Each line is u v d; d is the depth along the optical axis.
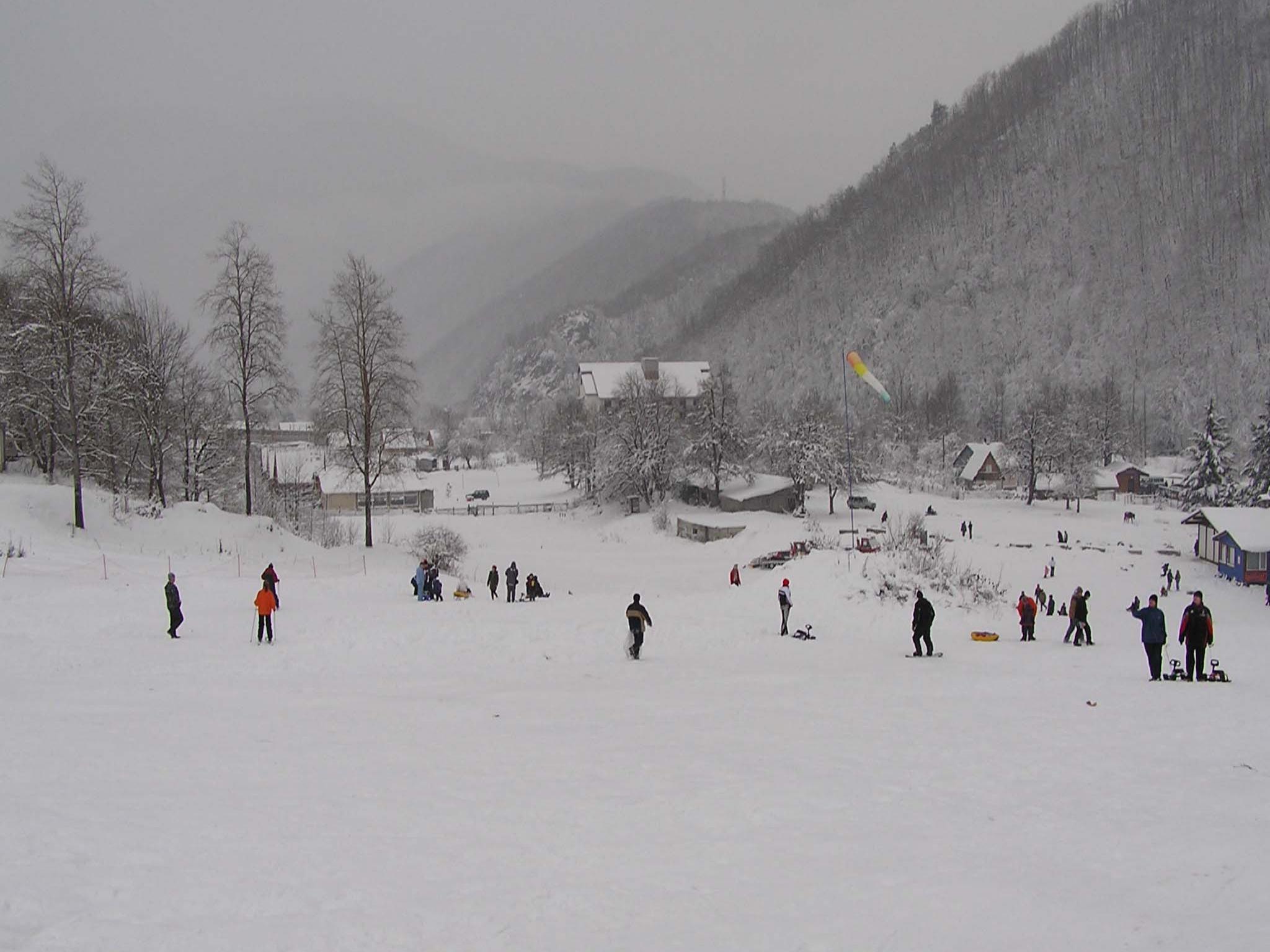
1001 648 29.31
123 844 9.44
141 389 54.06
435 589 35.25
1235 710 18.08
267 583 25.14
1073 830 10.66
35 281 40.50
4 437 53.94
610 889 8.95
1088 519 103.50
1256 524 66.88
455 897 8.62
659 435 105.88
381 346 53.34
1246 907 8.29
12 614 25.92
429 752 14.37
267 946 7.38
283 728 15.86
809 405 116.12
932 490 134.62
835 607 34.41
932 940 7.75
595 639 27.56
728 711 18.02
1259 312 194.62
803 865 9.66
